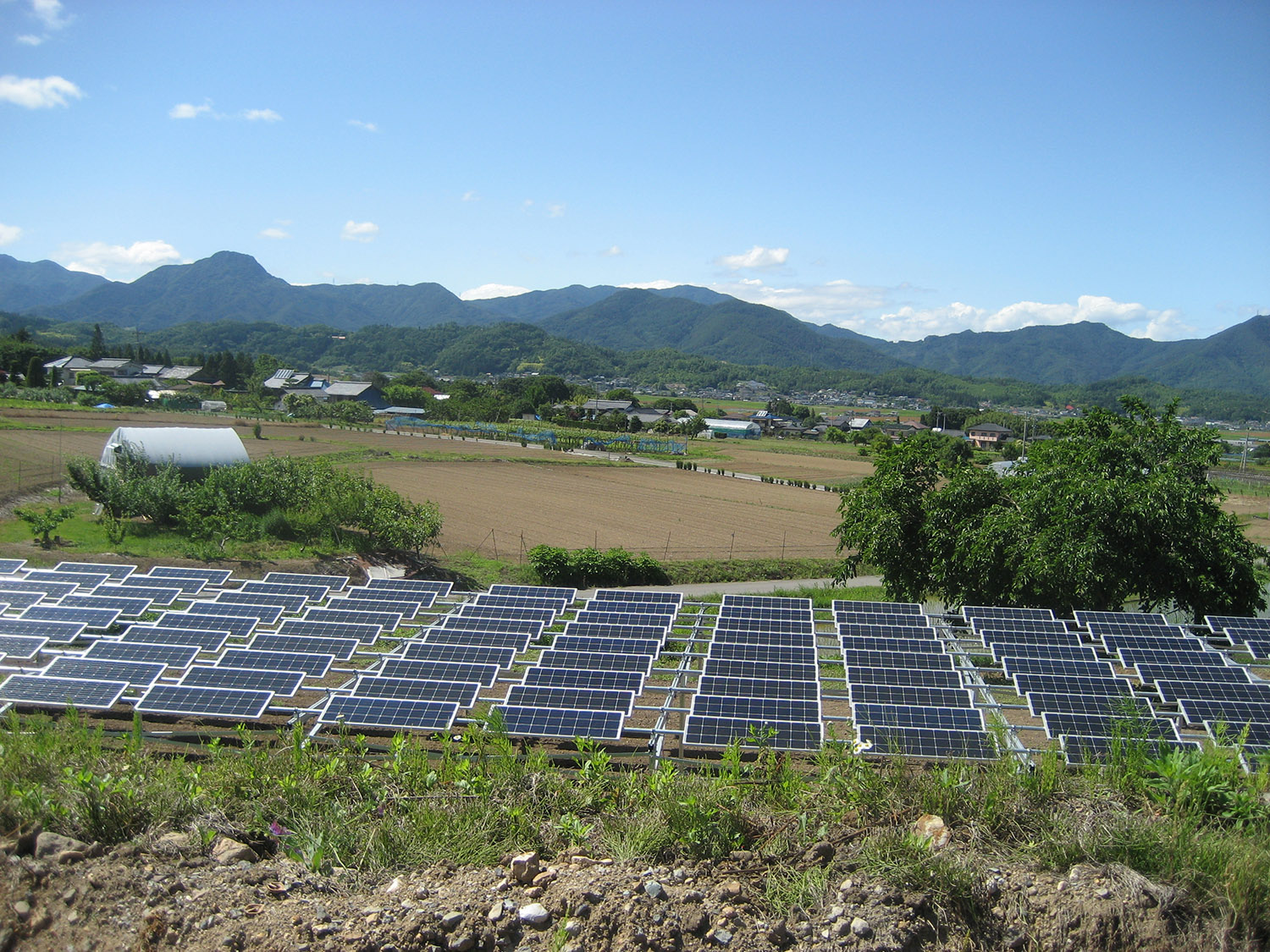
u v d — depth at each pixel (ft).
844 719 51.31
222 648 63.87
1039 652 64.13
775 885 24.57
